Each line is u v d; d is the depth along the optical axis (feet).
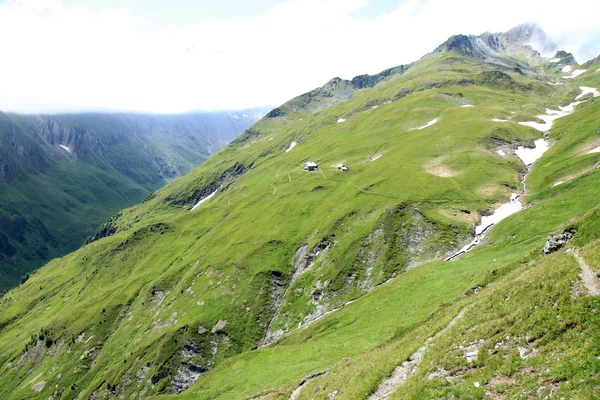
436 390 96.37
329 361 211.82
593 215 147.13
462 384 93.45
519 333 98.02
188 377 452.35
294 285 470.80
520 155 541.34
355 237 452.76
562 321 91.35
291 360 251.80
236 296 504.84
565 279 101.14
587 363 76.89
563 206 314.55
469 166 509.35
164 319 563.48
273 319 454.81
